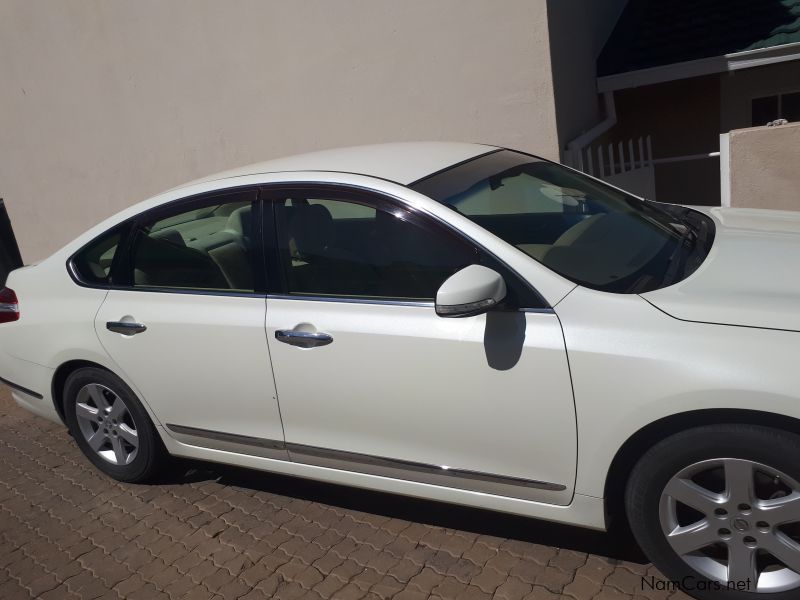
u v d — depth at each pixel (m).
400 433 3.27
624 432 2.78
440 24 6.73
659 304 2.83
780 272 2.98
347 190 3.46
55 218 9.62
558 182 3.90
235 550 3.66
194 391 3.81
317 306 3.41
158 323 3.83
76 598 3.46
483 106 6.77
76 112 8.98
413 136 7.17
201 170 8.44
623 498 3.06
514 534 3.48
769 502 2.65
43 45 8.92
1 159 9.76
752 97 8.18
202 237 3.82
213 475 4.40
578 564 3.21
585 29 7.55
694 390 2.63
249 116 7.93
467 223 3.20
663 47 7.97
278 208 3.61
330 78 7.38
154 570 3.59
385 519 3.75
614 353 2.78
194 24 7.92
